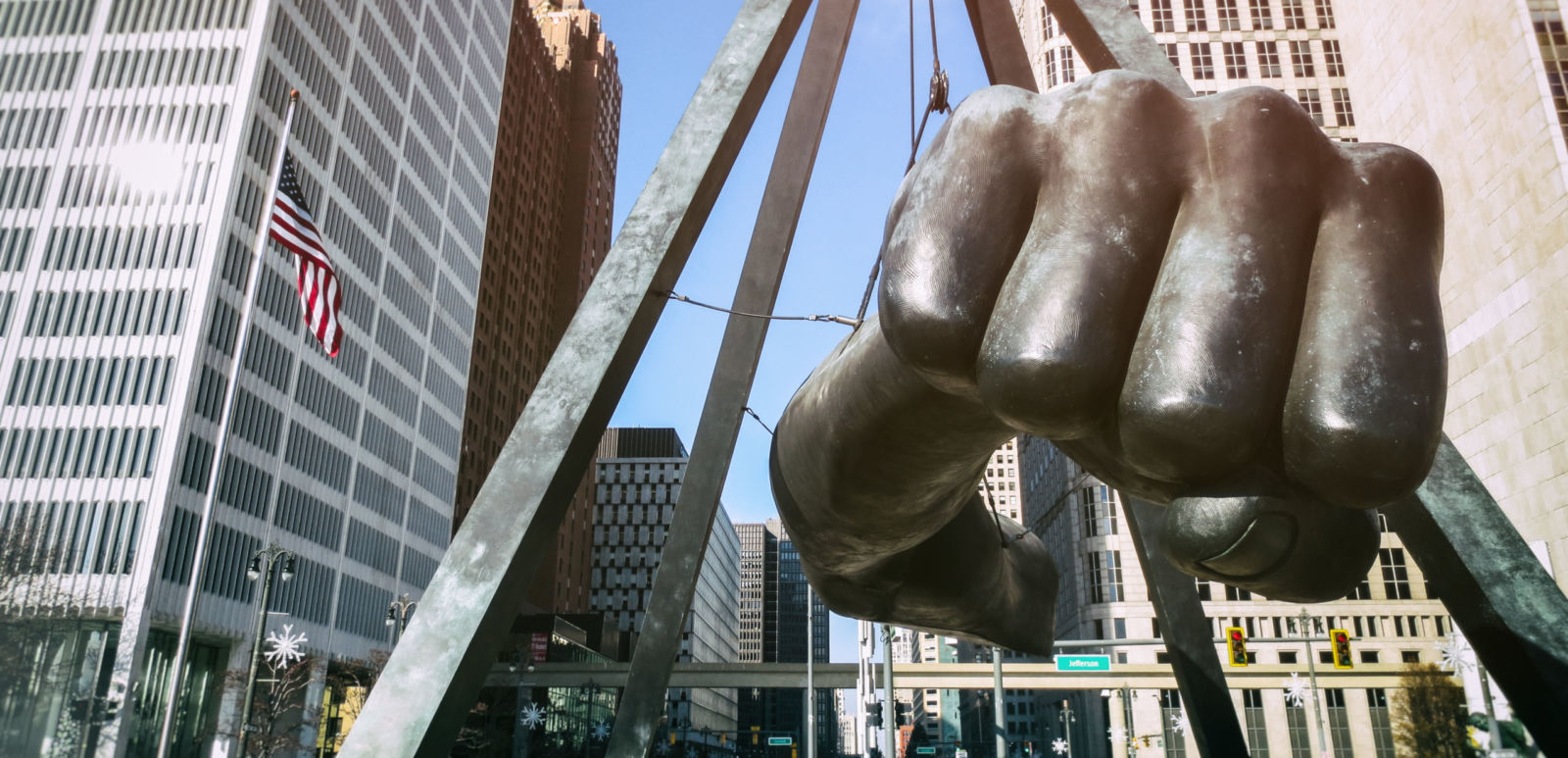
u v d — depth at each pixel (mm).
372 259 74438
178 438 52406
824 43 7824
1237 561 2863
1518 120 43406
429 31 86875
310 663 61094
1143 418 2480
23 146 59125
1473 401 45812
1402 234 2646
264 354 59969
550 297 127812
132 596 49062
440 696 4051
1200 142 2691
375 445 73750
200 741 55406
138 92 60156
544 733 76750
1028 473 98875
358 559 70125
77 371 54000
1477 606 4074
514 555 4367
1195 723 6238
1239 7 77938
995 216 2775
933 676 58594
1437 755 55469
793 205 7574
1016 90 2916
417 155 83312
